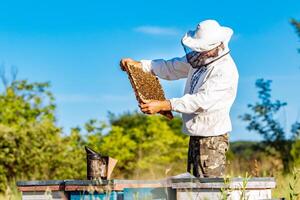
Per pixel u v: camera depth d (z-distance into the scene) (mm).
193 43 6570
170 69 7117
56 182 6379
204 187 6012
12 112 15203
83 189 6203
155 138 19594
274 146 15477
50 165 14352
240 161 15289
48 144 14336
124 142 18219
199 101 6535
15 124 14797
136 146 18688
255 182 6109
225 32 6641
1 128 13922
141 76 6926
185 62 7082
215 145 6660
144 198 6082
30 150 14062
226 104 6648
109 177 6488
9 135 13875
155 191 6148
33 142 14133
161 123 19938
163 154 19359
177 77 7180
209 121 6648
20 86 15688
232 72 6645
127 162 18266
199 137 6719
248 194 6086
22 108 15461
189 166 6836
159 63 7145
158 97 6965
